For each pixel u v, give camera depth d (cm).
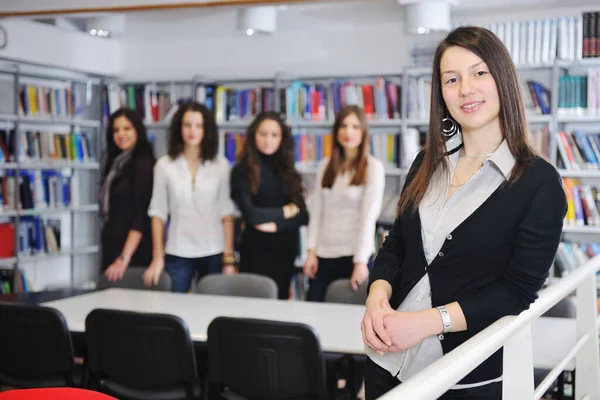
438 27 508
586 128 541
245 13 567
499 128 150
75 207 640
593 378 203
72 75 653
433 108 158
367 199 404
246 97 607
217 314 320
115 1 481
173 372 285
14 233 591
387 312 148
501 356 155
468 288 151
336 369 292
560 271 512
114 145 452
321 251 420
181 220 418
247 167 416
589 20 502
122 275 406
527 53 518
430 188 159
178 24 636
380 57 606
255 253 421
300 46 632
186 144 420
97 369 295
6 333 304
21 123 624
